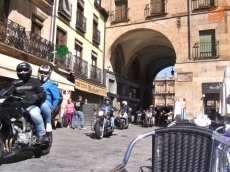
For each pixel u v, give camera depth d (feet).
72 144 25.45
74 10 57.98
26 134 15.57
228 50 57.82
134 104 92.17
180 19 63.98
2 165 15.56
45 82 18.79
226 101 22.61
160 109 90.68
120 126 49.19
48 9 48.65
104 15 74.02
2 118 14.76
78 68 57.62
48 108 17.40
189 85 60.29
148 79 109.91
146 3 69.10
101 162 18.03
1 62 30.25
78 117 45.37
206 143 8.50
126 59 85.25
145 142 29.91
